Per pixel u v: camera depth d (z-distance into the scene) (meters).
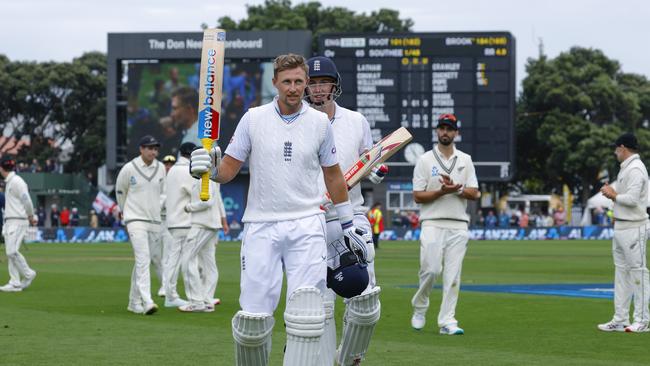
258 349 9.00
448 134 15.03
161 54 57.97
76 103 92.50
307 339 8.70
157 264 21.30
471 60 52.03
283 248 8.84
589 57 89.69
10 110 92.31
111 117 59.62
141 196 17.84
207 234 18.23
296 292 8.66
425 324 16.11
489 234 69.62
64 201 80.62
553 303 19.72
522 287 24.27
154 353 12.59
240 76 57.19
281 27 90.31
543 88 85.69
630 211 15.26
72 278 27.30
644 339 14.27
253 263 8.83
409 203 65.06
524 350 13.02
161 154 57.56
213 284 18.48
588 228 70.38
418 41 52.09
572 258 41.00
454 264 15.00
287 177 8.83
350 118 10.63
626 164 15.36
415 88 52.22
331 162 9.05
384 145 9.95
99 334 14.57
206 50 9.06
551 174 87.00
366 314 9.95
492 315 17.48
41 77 91.00
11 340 13.82
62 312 17.86
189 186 18.62
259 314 8.78
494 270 32.38
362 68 52.25
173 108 57.50
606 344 13.70
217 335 14.48
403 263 36.72
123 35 58.50
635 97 86.19
